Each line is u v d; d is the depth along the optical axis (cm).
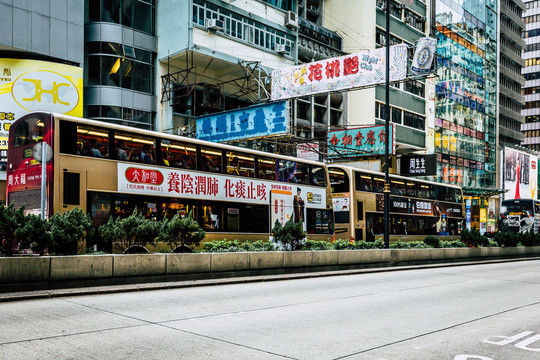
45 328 776
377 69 2800
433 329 865
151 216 1680
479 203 6725
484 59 7188
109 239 1423
